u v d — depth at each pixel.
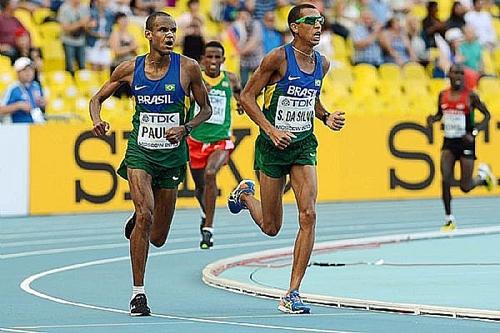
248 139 56.16
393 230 45.81
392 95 65.06
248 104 24.67
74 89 56.31
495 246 38.53
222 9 62.31
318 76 24.89
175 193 25.17
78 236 43.31
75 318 23.75
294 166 24.80
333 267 32.72
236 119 55.97
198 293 28.03
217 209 54.56
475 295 26.67
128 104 56.88
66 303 26.23
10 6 54.81
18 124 51.81
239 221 49.03
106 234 44.00
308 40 24.47
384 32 66.25
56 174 52.62
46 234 44.09
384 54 66.38
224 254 37.22
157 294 27.86
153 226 25.52
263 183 25.28
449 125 44.50
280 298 26.66
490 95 67.31
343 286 28.59
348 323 22.58
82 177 53.06
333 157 59.22
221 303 26.12
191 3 58.00
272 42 60.47
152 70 24.42
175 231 44.75
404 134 60.75
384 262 33.91
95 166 53.22
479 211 54.12
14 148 51.84
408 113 61.59
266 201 25.38
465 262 33.72
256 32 59.47
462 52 67.44
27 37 54.62
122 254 37.47
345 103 62.84
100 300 26.78
